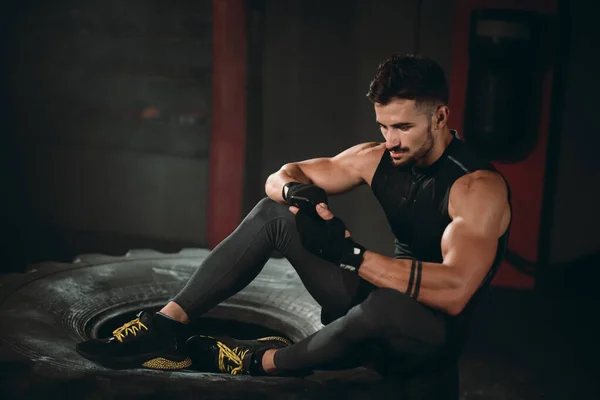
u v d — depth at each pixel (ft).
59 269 8.05
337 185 6.40
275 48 14.21
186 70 15.57
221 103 14.49
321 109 14.23
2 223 15.92
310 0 13.82
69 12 15.98
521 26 12.01
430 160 5.67
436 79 5.33
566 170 13.29
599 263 13.69
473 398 8.78
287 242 5.85
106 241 15.43
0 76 16.56
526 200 12.90
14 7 16.14
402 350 5.41
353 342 5.40
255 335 7.60
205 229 15.49
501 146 12.62
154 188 15.74
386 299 5.27
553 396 8.96
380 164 6.13
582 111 13.08
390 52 13.42
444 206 5.62
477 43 12.26
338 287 5.85
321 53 13.98
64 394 5.20
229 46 14.21
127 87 15.99
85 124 16.12
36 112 16.38
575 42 12.75
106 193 16.06
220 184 14.85
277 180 5.99
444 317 5.39
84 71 16.14
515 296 12.78
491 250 5.23
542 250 13.39
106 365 5.61
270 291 8.12
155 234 15.88
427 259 5.99
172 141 15.58
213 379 5.41
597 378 9.58
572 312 12.13
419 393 5.49
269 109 14.49
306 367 5.58
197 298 5.80
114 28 15.83
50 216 16.39
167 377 5.37
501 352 10.33
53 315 6.80
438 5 12.78
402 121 5.37
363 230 14.21
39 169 16.35
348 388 5.36
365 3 13.41
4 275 7.64
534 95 12.47
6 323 6.32
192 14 15.17
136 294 7.83
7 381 5.26
